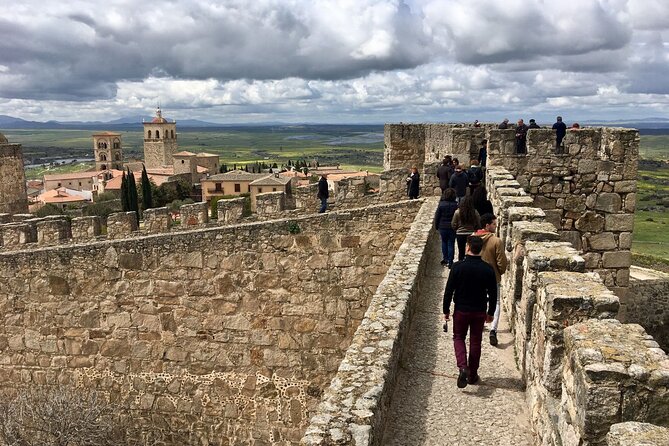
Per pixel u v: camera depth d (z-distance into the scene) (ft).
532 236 27.14
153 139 547.90
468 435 20.74
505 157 56.13
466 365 24.11
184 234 53.72
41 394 54.39
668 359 13.80
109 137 556.92
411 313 30.42
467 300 24.45
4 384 57.98
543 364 19.31
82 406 52.54
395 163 89.51
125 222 62.13
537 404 20.21
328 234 54.34
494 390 24.31
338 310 54.70
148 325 55.31
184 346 55.31
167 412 55.88
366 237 54.49
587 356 14.05
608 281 56.03
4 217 71.31
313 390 54.65
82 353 56.34
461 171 51.55
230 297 54.60
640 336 15.17
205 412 55.57
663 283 79.20
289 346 54.80
